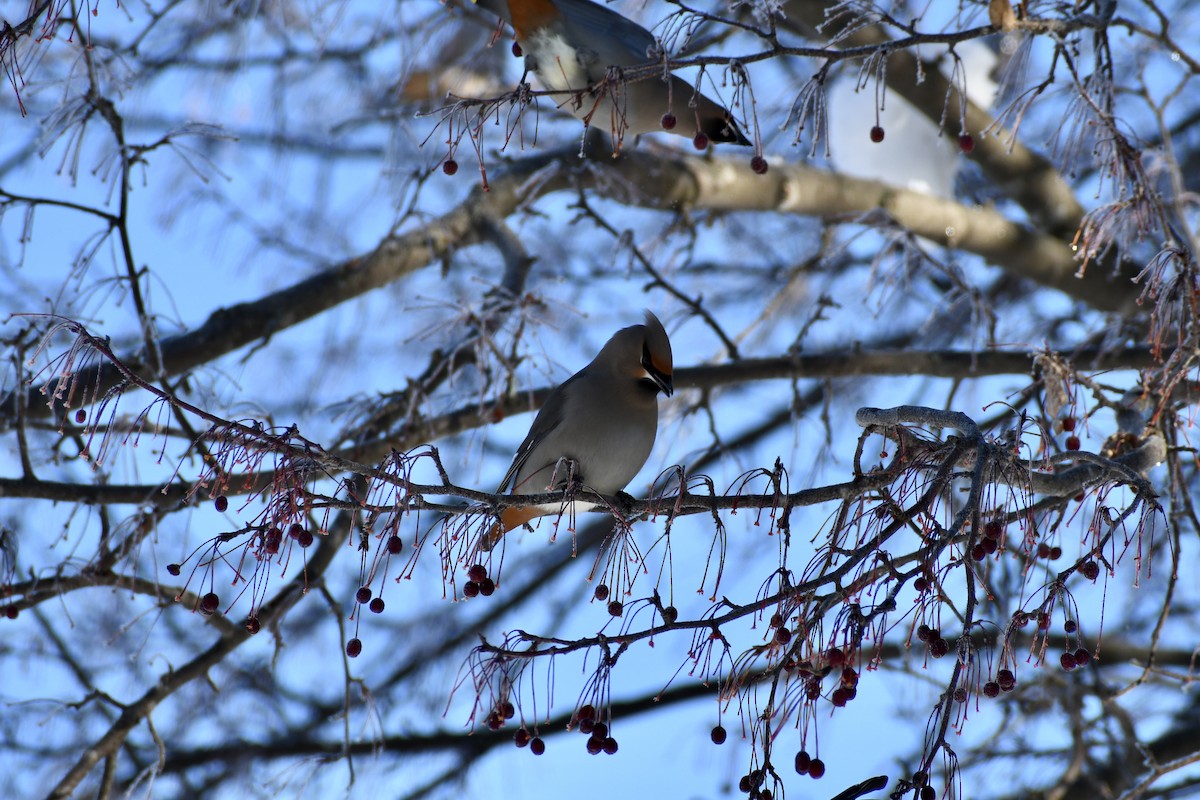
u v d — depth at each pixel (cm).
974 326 1170
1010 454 640
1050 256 1377
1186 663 1375
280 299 1245
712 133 861
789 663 606
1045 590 657
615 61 816
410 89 1320
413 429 1123
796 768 601
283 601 1088
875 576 601
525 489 930
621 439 905
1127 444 852
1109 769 1262
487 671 650
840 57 729
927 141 1457
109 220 997
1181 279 779
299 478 627
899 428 677
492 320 1118
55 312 971
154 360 1113
